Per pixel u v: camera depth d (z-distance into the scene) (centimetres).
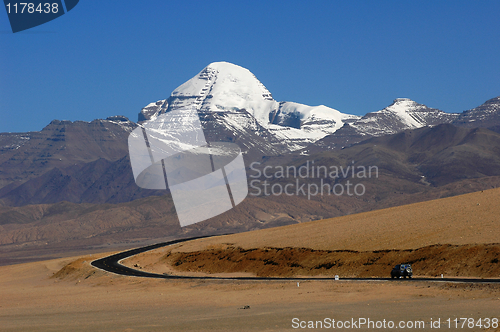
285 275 7156
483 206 8019
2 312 5138
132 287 6769
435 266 5800
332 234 8381
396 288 4459
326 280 5403
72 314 4503
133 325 3531
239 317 3594
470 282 4338
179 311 4228
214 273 8244
